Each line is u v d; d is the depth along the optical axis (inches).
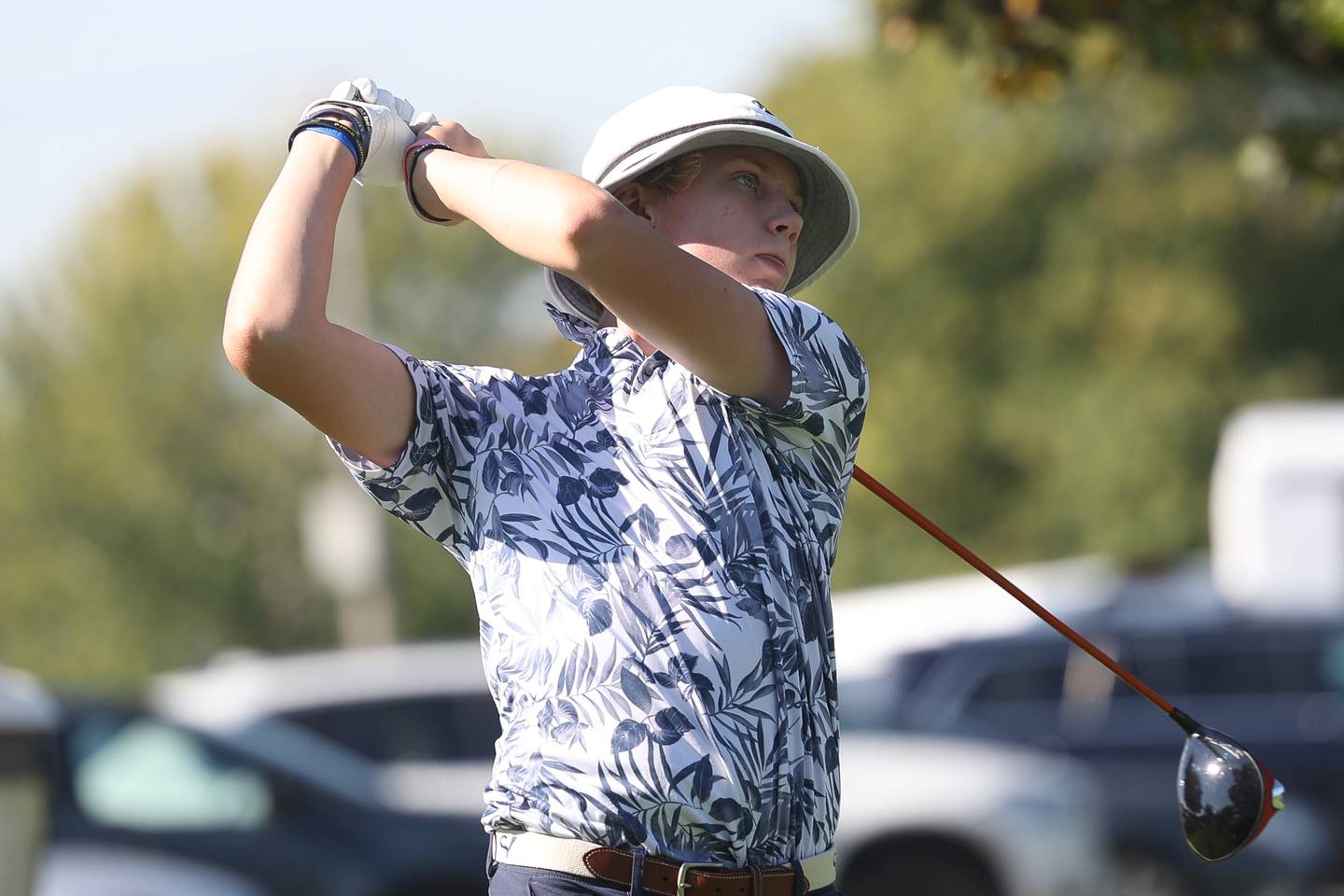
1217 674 1601.9
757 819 346.3
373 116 378.0
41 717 719.1
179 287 4889.3
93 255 4985.2
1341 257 3277.6
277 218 359.3
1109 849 1555.1
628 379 370.0
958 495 3479.3
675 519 355.3
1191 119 3284.9
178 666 4872.0
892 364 3494.1
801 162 401.7
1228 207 3292.3
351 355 358.0
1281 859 1535.4
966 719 1604.3
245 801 1250.0
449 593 4520.2
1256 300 3331.7
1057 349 3403.1
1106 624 1624.0
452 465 374.3
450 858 1236.5
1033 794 1517.0
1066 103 3181.6
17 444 4869.6
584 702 347.6
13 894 694.5
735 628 349.4
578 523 358.6
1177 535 3277.6
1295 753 1571.1
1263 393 3297.2
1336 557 2021.4
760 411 359.9
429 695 1457.9
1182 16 740.0
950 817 1523.1
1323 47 726.5
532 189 346.9
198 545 4857.3
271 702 1466.5
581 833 344.5
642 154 385.7
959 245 3469.5
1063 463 3361.2
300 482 4886.8
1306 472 2038.6
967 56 836.6
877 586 3459.6
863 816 1541.6
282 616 4911.4
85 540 4822.8
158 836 1229.1
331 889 1219.2
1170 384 3307.1
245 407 4918.8
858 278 3550.7
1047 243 3425.2
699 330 343.9
